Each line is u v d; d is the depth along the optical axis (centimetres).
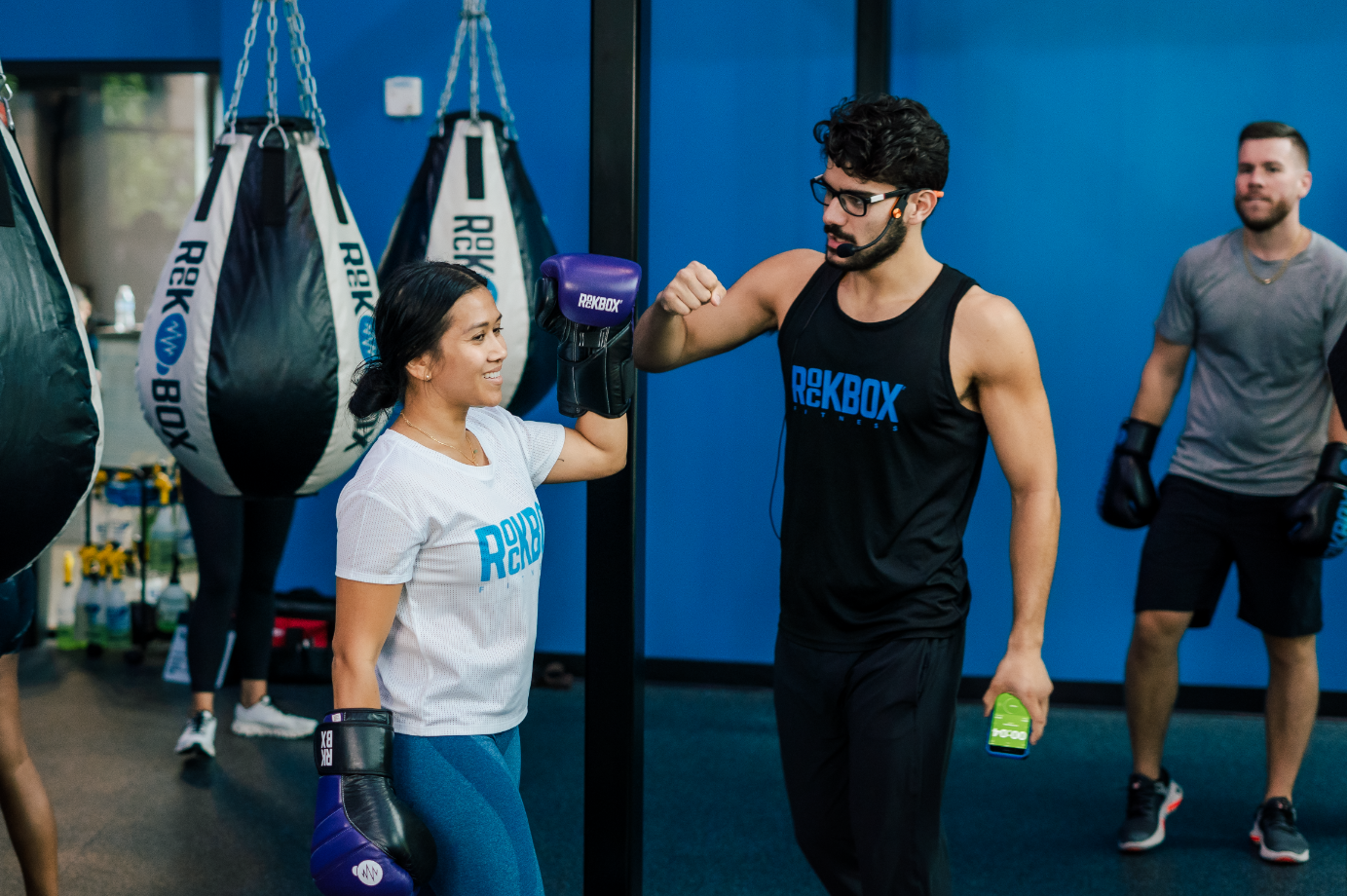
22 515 160
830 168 187
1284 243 295
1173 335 315
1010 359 187
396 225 320
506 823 172
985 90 425
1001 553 435
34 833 227
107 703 422
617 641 212
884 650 195
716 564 454
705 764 368
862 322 193
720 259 446
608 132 207
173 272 266
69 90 502
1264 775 360
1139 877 290
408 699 170
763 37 435
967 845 308
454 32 452
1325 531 286
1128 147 420
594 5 206
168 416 264
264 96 461
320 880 158
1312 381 296
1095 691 432
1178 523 306
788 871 293
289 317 260
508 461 183
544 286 188
